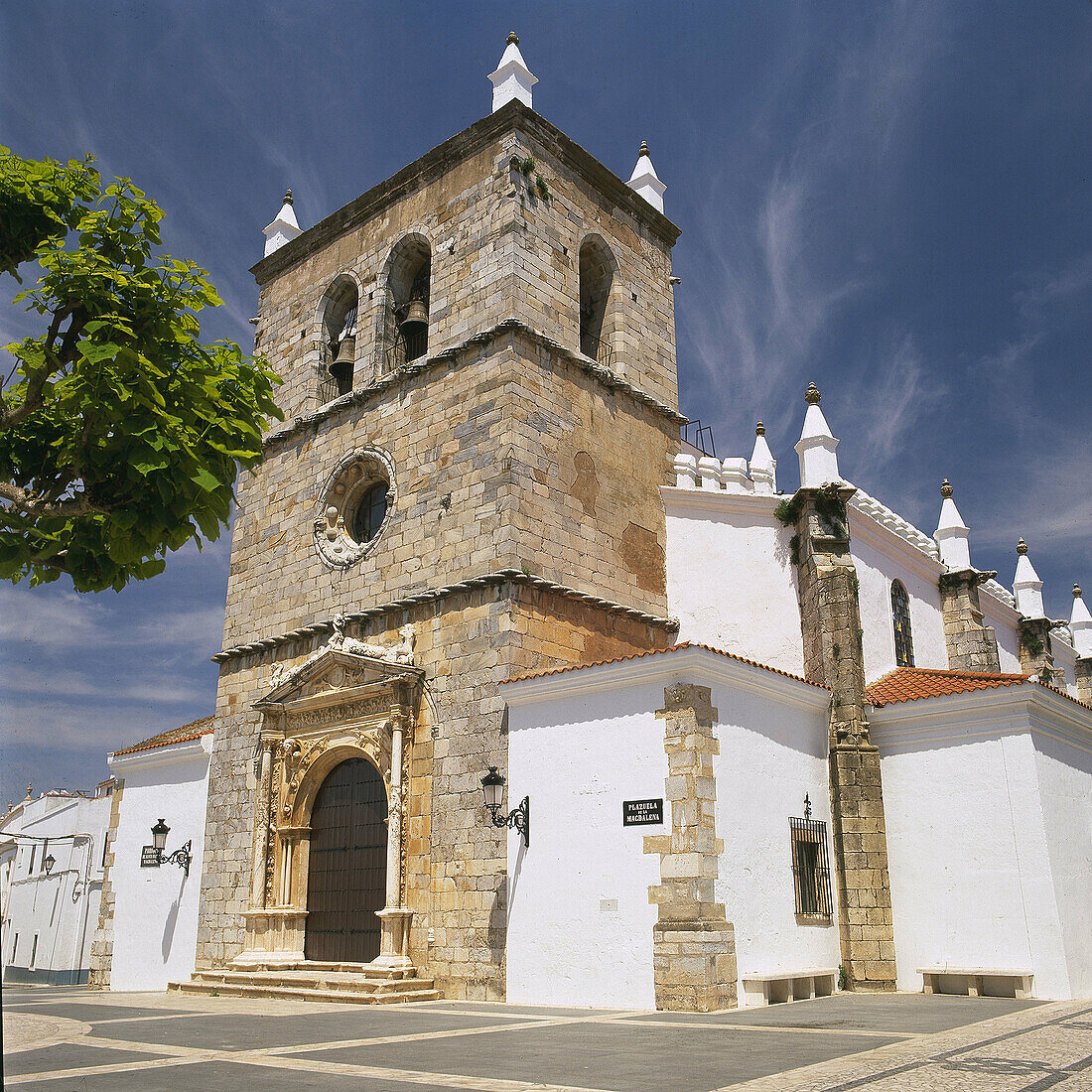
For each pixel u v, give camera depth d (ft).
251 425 38.65
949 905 71.67
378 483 96.22
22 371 34.86
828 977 70.79
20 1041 48.06
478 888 72.38
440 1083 33.71
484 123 93.71
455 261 93.45
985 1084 31.19
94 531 36.09
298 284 111.96
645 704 66.08
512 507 79.87
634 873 63.67
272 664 96.73
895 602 101.60
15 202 37.04
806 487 87.92
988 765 71.77
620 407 94.27
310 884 87.40
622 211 103.65
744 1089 31.19
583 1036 47.16
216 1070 37.52
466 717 77.25
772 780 70.38
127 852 106.63
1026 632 132.77
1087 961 69.36
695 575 92.38
